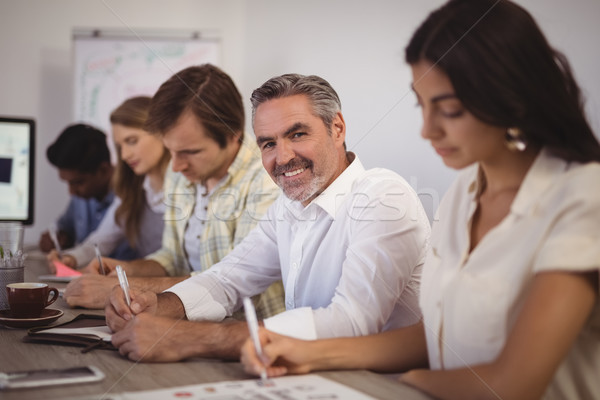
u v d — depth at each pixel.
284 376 0.70
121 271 0.92
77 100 2.86
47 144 3.04
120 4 2.97
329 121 1.00
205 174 1.47
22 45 3.00
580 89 0.77
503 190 0.79
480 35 0.74
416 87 0.80
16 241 1.10
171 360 0.76
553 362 0.65
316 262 1.02
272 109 0.98
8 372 0.70
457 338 0.77
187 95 1.44
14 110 3.01
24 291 0.96
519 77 0.74
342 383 0.68
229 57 2.84
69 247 2.30
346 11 1.16
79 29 2.86
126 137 1.92
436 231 0.87
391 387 0.67
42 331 0.89
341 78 1.16
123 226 1.98
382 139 1.08
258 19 1.95
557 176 0.72
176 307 0.99
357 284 0.86
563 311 0.65
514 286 0.73
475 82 0.75
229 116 1.45
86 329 0.92
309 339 0.79
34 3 2.99
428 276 0.85
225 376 0.70
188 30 2.84
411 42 0.81
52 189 3.04
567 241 0.66
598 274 0.66
